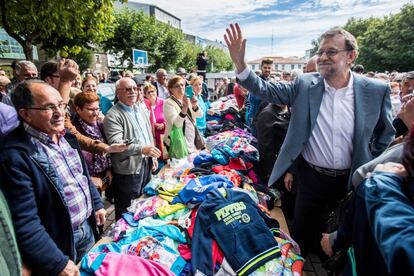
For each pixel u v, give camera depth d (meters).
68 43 6.62
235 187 2.00
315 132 1.86
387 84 1.74
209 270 1.38
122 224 1.81
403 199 0.82
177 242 1.59
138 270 1.29
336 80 1.74
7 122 1.23
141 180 2.52
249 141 3.28
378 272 0.86
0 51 7.63
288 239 1.73
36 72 2.89
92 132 2.33
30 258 1.14
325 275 2.15
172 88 2.96
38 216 1.23
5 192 1.12
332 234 1.39
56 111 1.33
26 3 4.38
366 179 0.98
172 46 19.69
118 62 17.73
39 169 1.25
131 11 17.69
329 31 1.69
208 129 4.48
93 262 1.33
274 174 2.00
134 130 2.44
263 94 1.85
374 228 0.80
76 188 1.53
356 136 1.71
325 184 1.91
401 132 1.99
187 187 1.98
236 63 1.79
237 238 1.48
